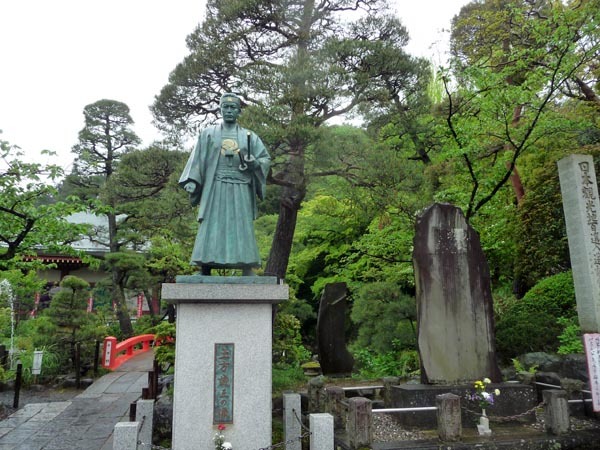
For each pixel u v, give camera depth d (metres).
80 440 8.49
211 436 5.54
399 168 12.22
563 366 9.25
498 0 16.69
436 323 8.11
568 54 10.93
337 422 7.25
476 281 8.41
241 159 6.41
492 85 11.31
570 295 11.71
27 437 8.73
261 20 13.02
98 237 26.42
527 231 13.63
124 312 23.92
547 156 14.38
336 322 12.47
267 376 5.77
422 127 14.18
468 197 12.89
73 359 15.95
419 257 8.30
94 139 25.05
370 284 14.15
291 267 20.47
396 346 12.98
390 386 8.32
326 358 12.22
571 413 7.73
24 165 10.34
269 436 5.66
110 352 16.70
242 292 5.76
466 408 7.34
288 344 11.07
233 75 12.67
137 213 21.80
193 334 5.71
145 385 14.12
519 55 11.69
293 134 11.32
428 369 7.89
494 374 8.09
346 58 12.63
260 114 11.27
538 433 6.76
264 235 22.28
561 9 12.96
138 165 15.09
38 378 14.41
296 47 12.98
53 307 16.12
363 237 15.77
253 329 5.84
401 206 12.84
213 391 5.64
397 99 14.29
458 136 12.39
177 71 13.37
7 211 10.41
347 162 12.70
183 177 6.38
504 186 15.08
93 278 27.92
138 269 23.53
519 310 11.83
